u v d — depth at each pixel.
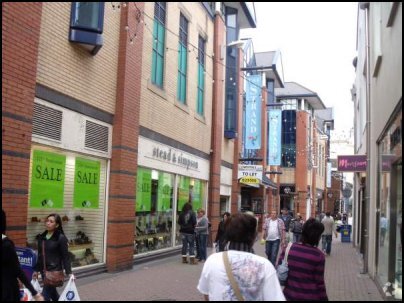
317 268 4.86
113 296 8.81
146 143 14.09
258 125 25.77
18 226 8.33
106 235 11.81
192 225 14.48
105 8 11.59
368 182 13.65
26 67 8.54
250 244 3.95
